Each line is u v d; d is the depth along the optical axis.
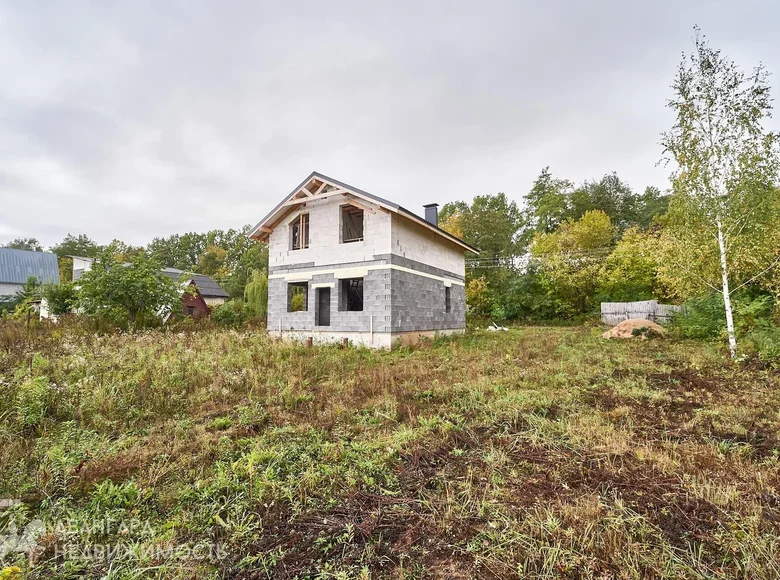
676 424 4.51
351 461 3.63
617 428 4.41
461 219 32.59
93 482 3.19
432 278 14.51
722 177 8.93
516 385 6.43
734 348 8.61
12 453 3.61
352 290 14.93
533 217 36.97
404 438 4.12
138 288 13.16
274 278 14.06
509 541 2.35
